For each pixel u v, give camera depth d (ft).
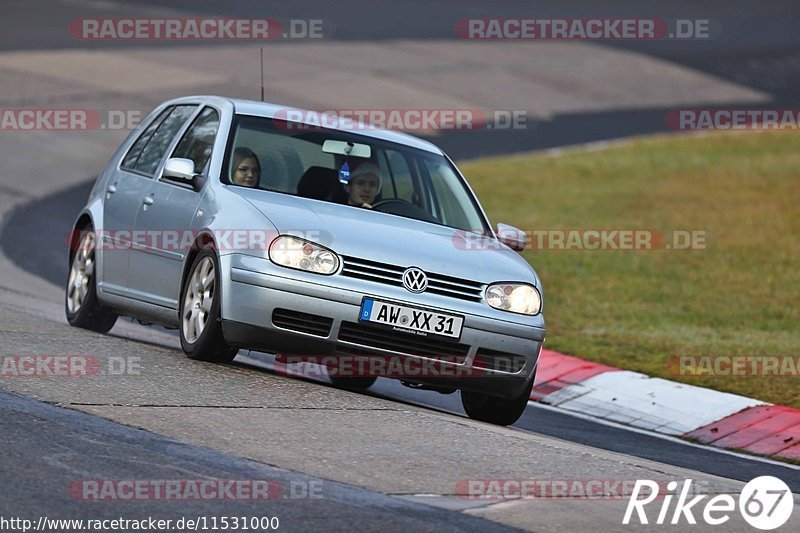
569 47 422.82
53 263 173.88
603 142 306.96
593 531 64.13
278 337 90.94
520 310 94.73
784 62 428.56
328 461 71.87
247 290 90.84
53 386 82.48
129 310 108.78
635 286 180.04
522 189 250.57
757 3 572.51
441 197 105.81
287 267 90.27
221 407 81.71
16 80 294.66
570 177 264.52
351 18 446.19
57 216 204.85
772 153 293.84
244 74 330.34
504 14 485.56
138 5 426.92
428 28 440.04
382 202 102.01
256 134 103.60
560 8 510.17
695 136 314.76
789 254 203.62
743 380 129.70
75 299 117.60
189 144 107.24
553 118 330.54
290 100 309.83
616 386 125.70
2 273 159.43
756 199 247.09
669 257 199.41
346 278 90.58
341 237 92.22
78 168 241.96
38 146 250.37
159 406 79.97
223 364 97.81
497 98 345.51
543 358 136.46
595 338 148.15
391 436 79.77
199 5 440.04
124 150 118.42
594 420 115.24
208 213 96.99
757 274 189.78
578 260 195.21
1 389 80.07
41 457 66.18
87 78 304.91
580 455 81.92
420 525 61.46
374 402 90.99
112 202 113.19
